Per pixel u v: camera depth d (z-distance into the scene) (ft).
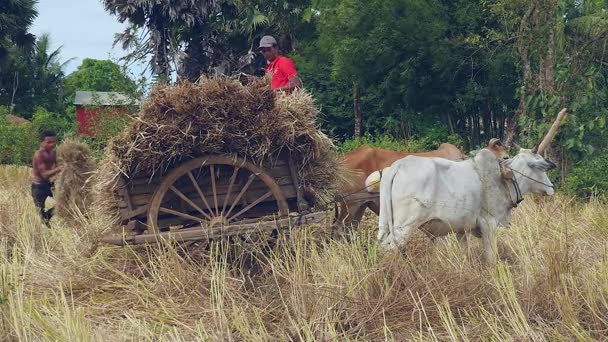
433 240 24.09
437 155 28.71
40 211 32.14
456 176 23.93
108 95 51.93
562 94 43.39
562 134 42.96
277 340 19.12
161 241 23.82
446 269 21.61
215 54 75.56
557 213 32.07
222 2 74.38
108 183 23.57
